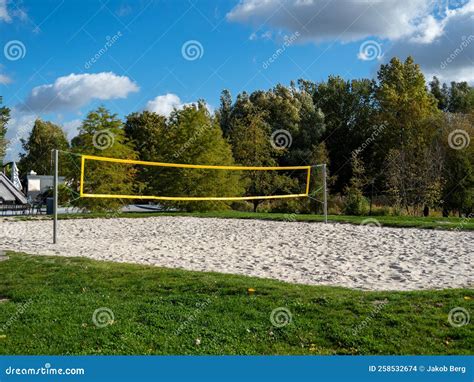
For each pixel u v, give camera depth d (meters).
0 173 23.55
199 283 6.44
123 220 16.39
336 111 39.16
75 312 5.38
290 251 9.46
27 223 15.63
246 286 6.20
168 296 5.92
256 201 26.62
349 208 20.75
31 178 27.22
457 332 4.73
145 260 8.57
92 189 20.52
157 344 4.66
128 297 5.99
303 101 37.03
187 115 21.88
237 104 37.03
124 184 20.84
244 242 10.80
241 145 27.02
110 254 9.21
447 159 22.70
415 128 30.44
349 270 7.60
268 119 35.03
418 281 6.82
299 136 35.31
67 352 4.50
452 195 21.70
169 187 21.33
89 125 20.64
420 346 4.54
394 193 22.77
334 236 11.48
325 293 5.91
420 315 5.11
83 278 6.80
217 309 5.44
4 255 8.70
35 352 4.48
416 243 10.20
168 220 16.28
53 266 7.57
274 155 29.67
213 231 13.05
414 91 32.56
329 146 36.38
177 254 9.24
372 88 38.72
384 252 9.17
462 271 7.42
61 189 20.52
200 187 21.02
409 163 23.48
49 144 42.00
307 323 5.03
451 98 44.16
